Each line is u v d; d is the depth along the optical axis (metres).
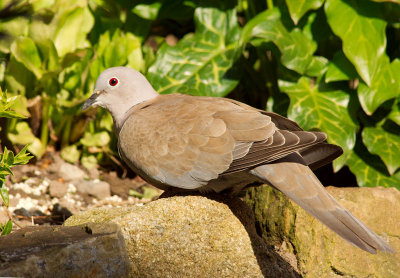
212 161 6.83
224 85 10.48
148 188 10.54
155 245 6.49
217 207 6.91
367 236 6.03
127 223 6.46
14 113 6.79
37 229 6.70
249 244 6.86
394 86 9.66
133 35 11.54
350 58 9.41
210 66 10.63
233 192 7.26
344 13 9.69
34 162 10.69
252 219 7.27
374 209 7.50
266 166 6.63
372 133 10.00
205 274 6.61
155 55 10.68
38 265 5.41
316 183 6.50
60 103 10.48
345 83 10.16
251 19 10.41
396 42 10.41
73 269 5.62
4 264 5.30
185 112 7.23
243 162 6.63
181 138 7.02
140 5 11.15
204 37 10.96
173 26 12.56
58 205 9.41
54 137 10.90
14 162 6.88
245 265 6.74
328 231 7.21
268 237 7.65
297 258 7.25
